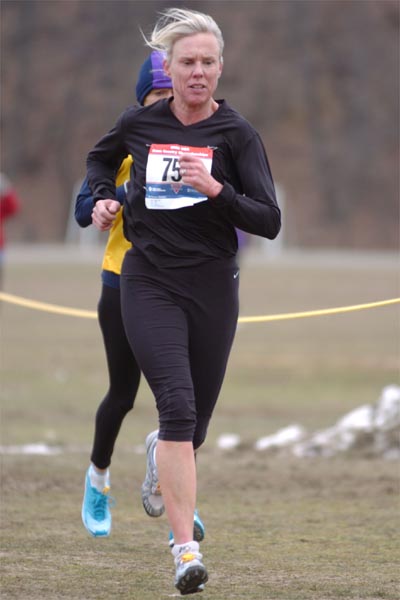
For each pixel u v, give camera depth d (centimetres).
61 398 2911
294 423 2559
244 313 5278
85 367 3572
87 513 1351
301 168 13462
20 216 13350
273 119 13788
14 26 14600
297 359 3841
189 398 1082
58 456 2048
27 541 1377
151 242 1127
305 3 14225
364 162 13512
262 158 1131
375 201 13275
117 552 1327
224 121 1131
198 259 1126
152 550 1341
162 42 1123
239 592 1145
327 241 12862
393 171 13475
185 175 1087
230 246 1144
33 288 6381
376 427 2195
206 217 1120
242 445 2217
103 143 1202
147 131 1149
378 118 13788
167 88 1328
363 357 3888
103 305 1288
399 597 1131
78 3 14612
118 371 1299
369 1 14338
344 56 14075
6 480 1786
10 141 13988
